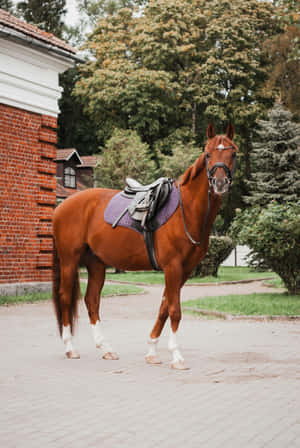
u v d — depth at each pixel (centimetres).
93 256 777
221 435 424
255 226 1571
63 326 761
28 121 1664
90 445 401
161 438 417
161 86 3981
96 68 4519
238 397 539
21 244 1627
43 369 671
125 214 720
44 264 1691
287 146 2797
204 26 4344
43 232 1697
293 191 2750
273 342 880
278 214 1553
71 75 5428
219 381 609
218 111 4103
